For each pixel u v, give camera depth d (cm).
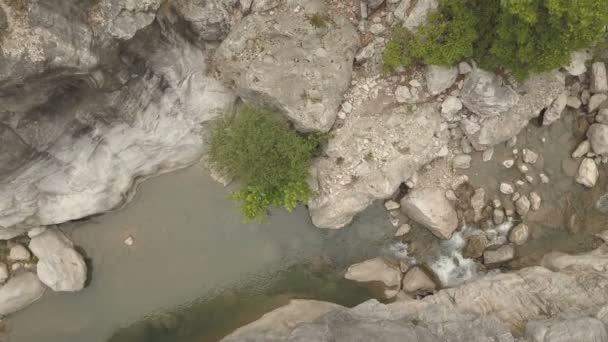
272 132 1030
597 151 1187
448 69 1068
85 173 1119
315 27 1067
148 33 968
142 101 1081
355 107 1138
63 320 1224
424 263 1228
